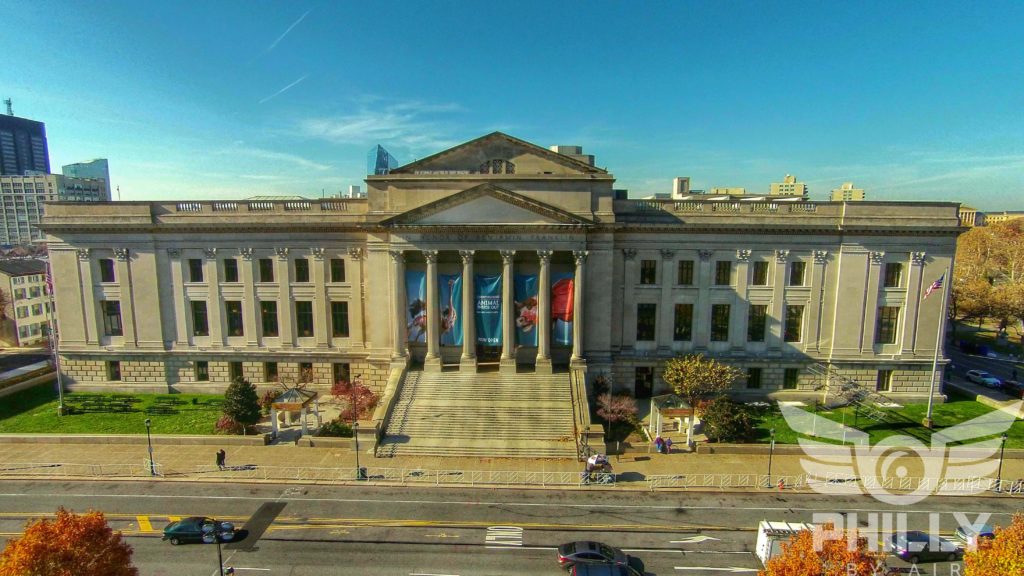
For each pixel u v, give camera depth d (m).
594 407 52.19
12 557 19.77
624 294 53.19
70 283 54.56
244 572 27.69
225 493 35.84
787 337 53.56
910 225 50.69
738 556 29.41
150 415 48.62
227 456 41.06
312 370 55.22
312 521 32.53
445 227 49.28
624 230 52.28
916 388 52.94
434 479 37.75
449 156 51.03
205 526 29.83
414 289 51.56
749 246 52.22
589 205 50.28
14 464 39.62
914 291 51.75
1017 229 108.19
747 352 53.47
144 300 54.66
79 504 34.34
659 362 53.78
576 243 49.81
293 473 38.41
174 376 55.59
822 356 53.25
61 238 54.03
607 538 31.00
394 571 27.92
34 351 79.31
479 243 50.06
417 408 46.22
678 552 29.69
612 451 42.19
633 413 48.53
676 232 52.28
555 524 32.44
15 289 82.75
